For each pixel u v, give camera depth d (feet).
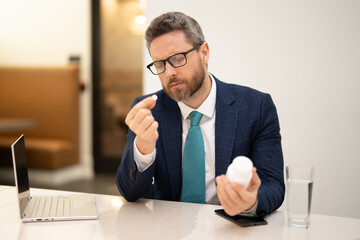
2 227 2.80
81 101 14.07
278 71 5.44
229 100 4.09
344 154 5.23
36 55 14.49
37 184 12.41
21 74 14.10
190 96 3.74
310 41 5.27
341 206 5.29
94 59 13.84
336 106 5.22
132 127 3.14
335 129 5.25
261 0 5.44
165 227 2.78
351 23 5.07
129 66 13.64
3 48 14.84
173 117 4.08
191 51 3.59
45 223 2.89
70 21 13.99
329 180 5.32
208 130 4.05
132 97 13.70
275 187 3.39
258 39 5.50
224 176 2.68
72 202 3.38
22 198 3.10
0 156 13.26
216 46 5.70
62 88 13.55
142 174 3.37
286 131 5.48
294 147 5.45
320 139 5.32
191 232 2.68
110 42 13.74
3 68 14.35
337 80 5.19
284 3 5.34
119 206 3.34
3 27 14.76
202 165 3.81
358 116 5.13
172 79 3.60
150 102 3.12
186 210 3.21
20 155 3.23
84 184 12.50
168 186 3.99
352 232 2.69
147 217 3.02
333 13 5.14
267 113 4.03
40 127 13.83
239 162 2.58
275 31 5.41
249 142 3.99
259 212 2.95
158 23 3.59
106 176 13.75
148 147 3.34
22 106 14.05
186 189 3.82
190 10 5.79
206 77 3.96
